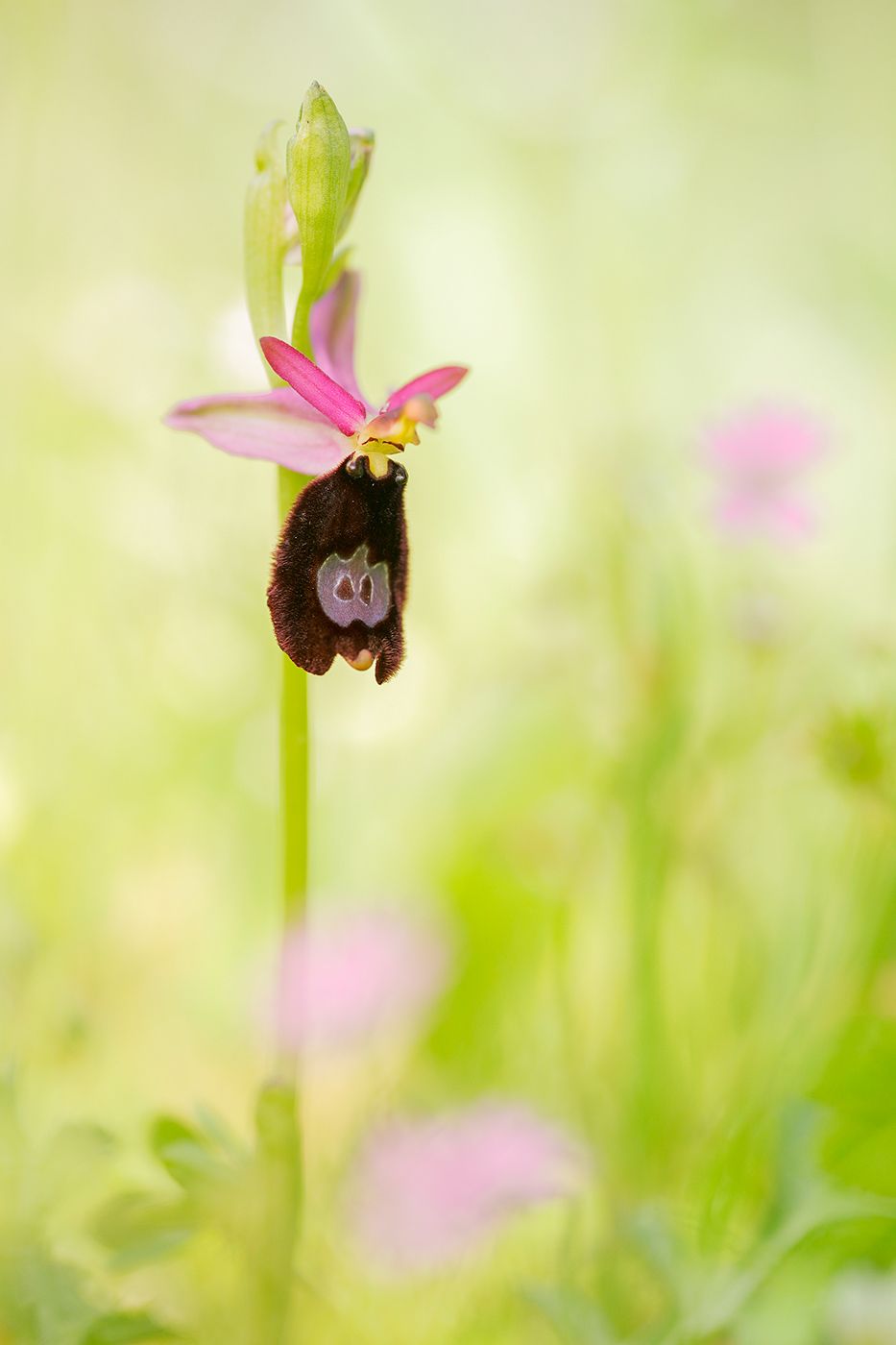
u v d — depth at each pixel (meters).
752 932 0.40
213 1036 0.40
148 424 0.48
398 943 0.37
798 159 0.84
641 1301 0.37
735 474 0.43
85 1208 0.36
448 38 0.77
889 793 0.39
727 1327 0.35
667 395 0.70
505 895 0.42
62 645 0.44
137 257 0.63
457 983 0.41
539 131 0.78
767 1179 0.37
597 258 0.76
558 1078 0.40
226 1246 0.36
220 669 0.46
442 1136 0.36
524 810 0.43
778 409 0.43
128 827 0.43
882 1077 0.38
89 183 0.65
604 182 0.78
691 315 0.76
